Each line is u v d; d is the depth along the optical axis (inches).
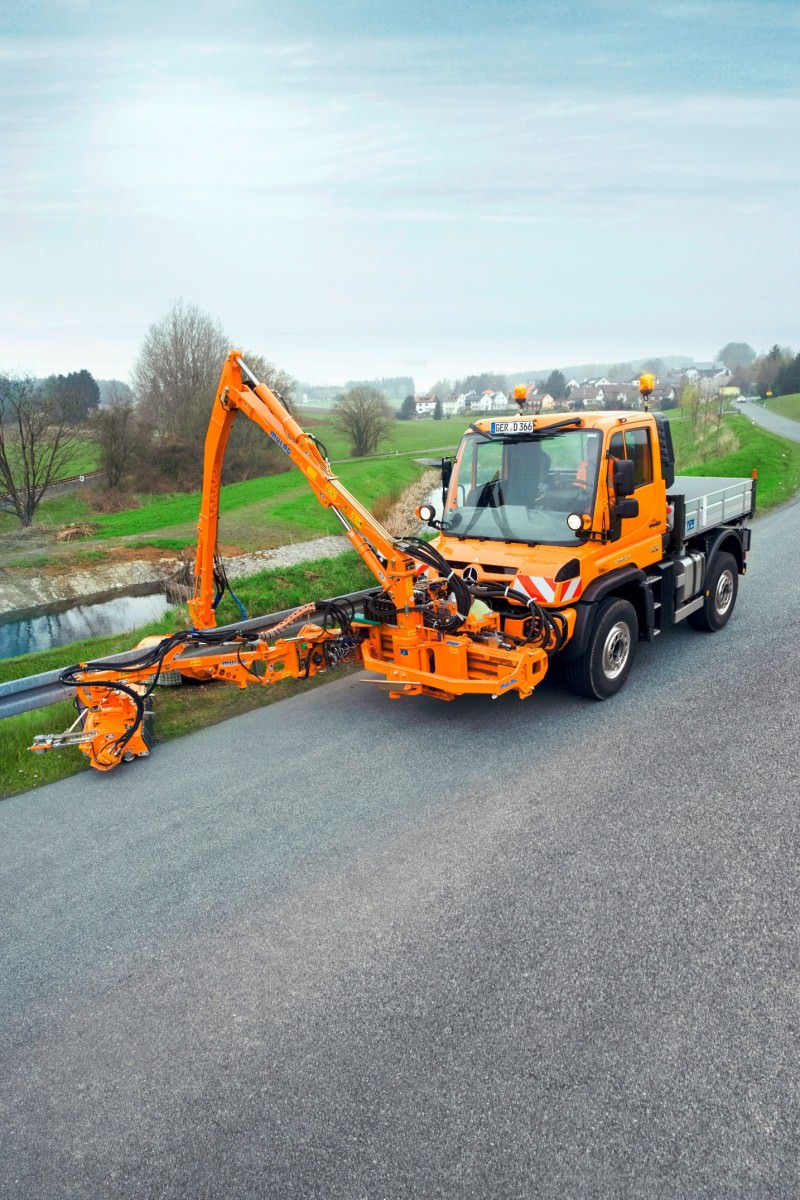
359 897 167.6
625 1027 128.9
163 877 181.0
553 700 272.8
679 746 228.5
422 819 197.8
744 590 405.4
